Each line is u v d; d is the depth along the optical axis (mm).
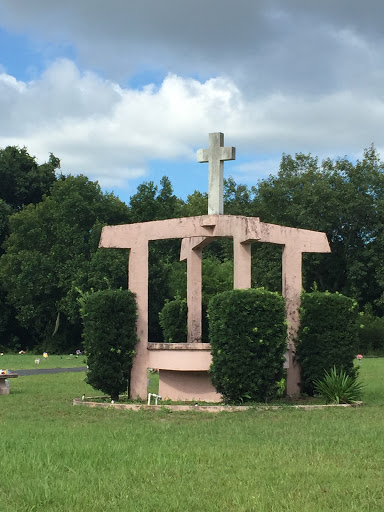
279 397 15945
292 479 7812
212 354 15047
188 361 15781
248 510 6641
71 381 23047
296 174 53125
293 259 17188
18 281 51062
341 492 7250
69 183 51969
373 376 24719
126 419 12969
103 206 51812
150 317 47875
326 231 48469
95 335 15914
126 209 53344
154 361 16188
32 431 11180
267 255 49156
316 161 53156
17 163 59906
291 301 17031
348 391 15445
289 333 16766
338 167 51312
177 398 16438
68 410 14414
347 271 48562
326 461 8750
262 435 10758
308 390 16734
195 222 16047
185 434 10883
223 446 9773
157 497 7105
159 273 48344
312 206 48188
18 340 57031
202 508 6730
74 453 9164
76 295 48406
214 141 16406
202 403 15547
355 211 48219
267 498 7016
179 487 7484
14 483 7664
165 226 16312
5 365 34406
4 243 55750
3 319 56094
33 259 51094
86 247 51125
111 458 8906
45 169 61531
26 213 53281
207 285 42062
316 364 16438
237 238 15953
